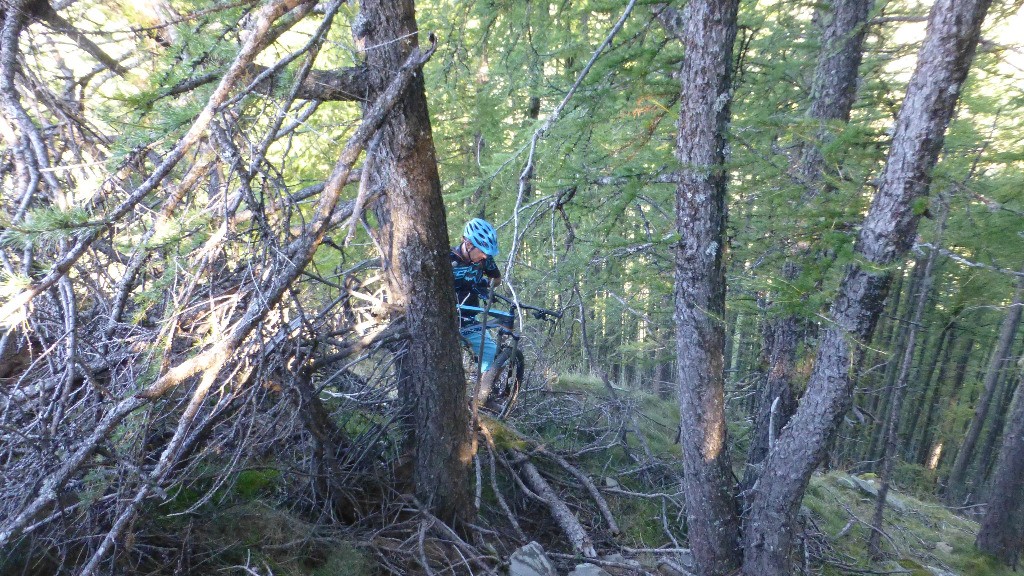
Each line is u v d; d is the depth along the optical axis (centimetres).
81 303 295
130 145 208
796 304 279
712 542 358
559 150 420
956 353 1350
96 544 249
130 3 221
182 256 235
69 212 180
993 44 291
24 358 281
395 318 340
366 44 274
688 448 356
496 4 523
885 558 542
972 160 354
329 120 418
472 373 464
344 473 343
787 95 554
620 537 464
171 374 218
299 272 239
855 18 478
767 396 538
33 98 250
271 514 306
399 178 302
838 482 793
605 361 1019
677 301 342
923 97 266
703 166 307
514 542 407
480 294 418
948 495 1274
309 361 311
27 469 232
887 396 1188
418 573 322
